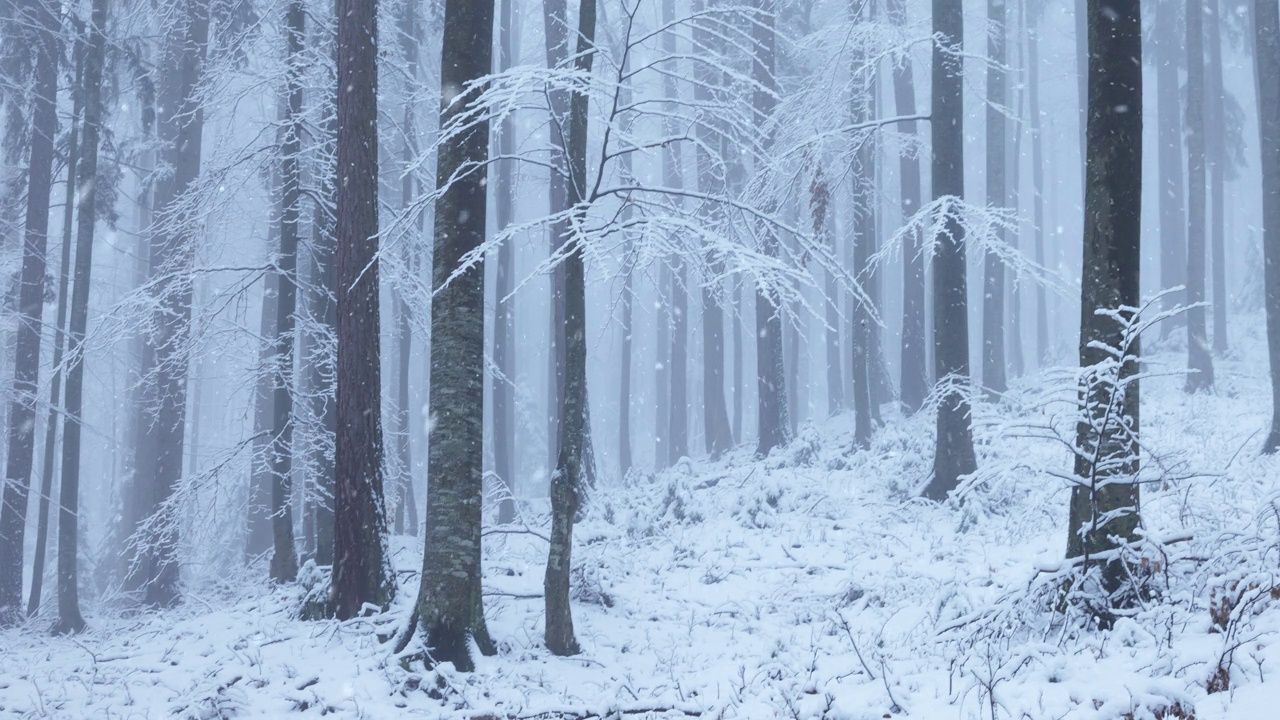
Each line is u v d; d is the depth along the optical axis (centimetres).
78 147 2112
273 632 1008
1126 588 661
